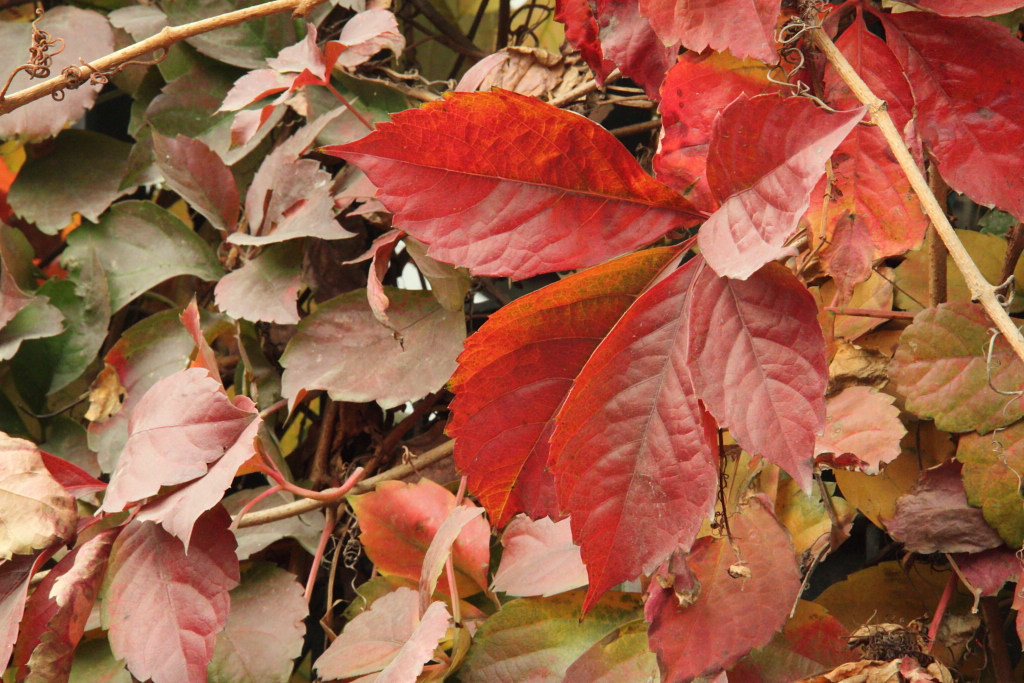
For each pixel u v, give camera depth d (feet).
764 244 2.70
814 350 2.75
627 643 3.07
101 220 3.68
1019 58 2.87
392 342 3.34
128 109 4.62
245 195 3.82
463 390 2.85
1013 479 2.96
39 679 3.05
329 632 3.34
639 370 2.80
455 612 3.11
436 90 3.51
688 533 2.78
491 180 2.81
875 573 3.16
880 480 3.04
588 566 2.80
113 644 3.08
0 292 3.50
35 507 3.06
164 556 3.11
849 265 2.95
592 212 2.82
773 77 2.93
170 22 3.62
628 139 3.70
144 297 4.08
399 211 2.80
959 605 3.09
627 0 2.94
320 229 3.32
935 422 2.96
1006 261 2.99
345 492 3.25
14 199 3.67
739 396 2.76
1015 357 2.95
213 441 3.09
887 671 2.91
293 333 3.57
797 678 3.00
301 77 3.25
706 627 2.97
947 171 2.91
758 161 2.71
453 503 3.25
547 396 2.86
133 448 3.10
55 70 3.54
